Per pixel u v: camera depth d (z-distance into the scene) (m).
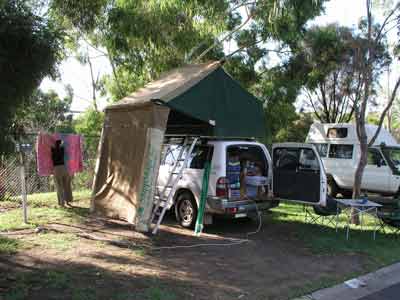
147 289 4.76
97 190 8.55
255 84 15.78
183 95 7.39
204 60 14.09
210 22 11.05
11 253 5.96
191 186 8.16
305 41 16.67
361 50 9.77
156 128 7.30
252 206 8.01
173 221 8.93
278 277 5.59
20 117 5.59
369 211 8.37
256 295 4.87
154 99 7.21
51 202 10.18
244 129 8.19
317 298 5.02
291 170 8.25
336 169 13.91
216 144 7.98
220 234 7.94
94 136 10.97
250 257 6.46
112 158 8.39
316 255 6.76
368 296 5.27
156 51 11.48
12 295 4.37
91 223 8.16
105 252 6.23
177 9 10.36
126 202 7.71
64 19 8.59
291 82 16.06
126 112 8.20
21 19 4.82
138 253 6.26
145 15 10.23
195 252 6.57
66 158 9.67
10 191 10.73
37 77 5.08
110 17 10.20
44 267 5.39
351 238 7.91
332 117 25.03
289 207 11.22
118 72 13.54
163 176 8.92
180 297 4.64
